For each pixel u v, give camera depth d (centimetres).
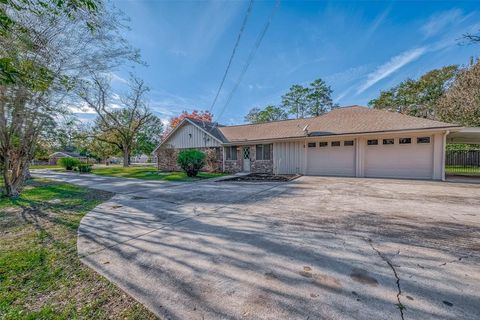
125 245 313
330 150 1266
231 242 317
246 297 191
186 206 553
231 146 1566
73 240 335
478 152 1519
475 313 167
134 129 2530
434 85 2230
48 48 374
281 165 1400
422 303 179
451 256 264
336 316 165
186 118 1709
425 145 1034
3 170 673
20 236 354
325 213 466
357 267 240
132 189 846
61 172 1880
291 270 236
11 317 170
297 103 2992
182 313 173
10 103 495
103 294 200
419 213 458
